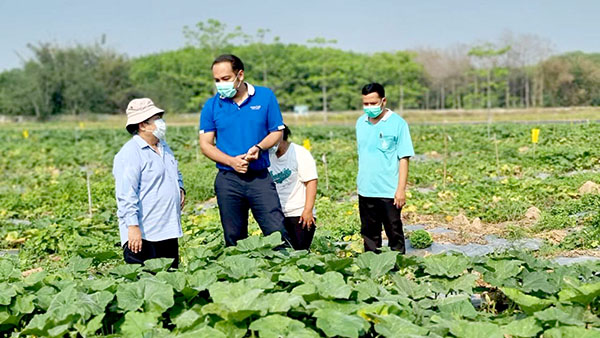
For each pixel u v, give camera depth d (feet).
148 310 15.20
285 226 22.72
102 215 36.29
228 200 21.07
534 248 28.30
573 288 15.37
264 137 20.98
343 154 69.31
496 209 35.50
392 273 17.74
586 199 35.27
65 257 28.99
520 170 53.11
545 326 14.08
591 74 190.60
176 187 20.30
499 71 186.91
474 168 54.24
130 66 239.91
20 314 15.74
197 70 186.19
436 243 30.17
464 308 15.64
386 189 23.09
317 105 201.57
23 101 220.64
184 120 202.28
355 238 30.35
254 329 13.28
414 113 193.47
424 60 233.76
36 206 45.85
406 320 14.01
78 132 129.59
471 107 220.43
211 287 15.38
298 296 14.30
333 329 13.12
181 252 25.41
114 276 17.75
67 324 14.25
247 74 186.29
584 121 119.03
